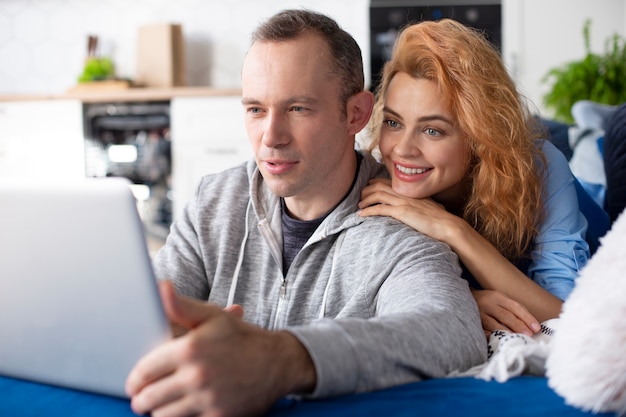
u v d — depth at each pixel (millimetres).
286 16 1078
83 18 4258
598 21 3861
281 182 1090
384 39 3873
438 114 1162
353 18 4086
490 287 1195
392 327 743
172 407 610
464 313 857
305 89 1040
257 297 1216
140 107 3711
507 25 3885
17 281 669
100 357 670
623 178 1648
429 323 784
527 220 1302
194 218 1293
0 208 643
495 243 1335
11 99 3750
